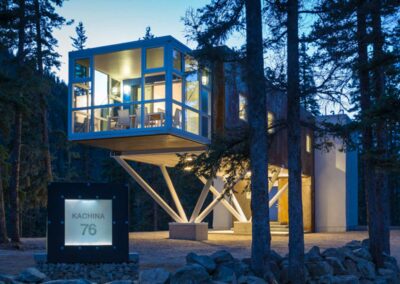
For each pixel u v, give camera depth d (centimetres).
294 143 1138
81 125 1866
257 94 1111
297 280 1102
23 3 2019
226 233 2712
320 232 3111
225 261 1038
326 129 1203
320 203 3206
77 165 5131
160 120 1773
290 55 1138
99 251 1143
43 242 2106
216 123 1939
